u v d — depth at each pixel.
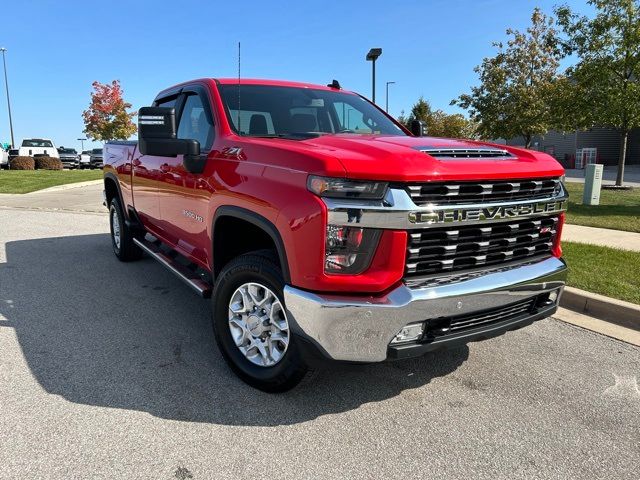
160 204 4.66
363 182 2.56
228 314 3.36
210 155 3.59
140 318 4.52
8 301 4.98
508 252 3.05
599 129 35.03
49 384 3.29
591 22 13.71
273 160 2.94
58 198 14.40
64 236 8.46
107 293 5.24
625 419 2.97
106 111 40.88
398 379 3.43
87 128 41.53
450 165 2.73
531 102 19.06
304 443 2.71
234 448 2.65
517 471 2.51
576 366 3.64
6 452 2.58
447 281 2.73
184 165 3.72
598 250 6.73
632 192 14.88
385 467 2.52
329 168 2.56
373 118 4.50
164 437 2.73
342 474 2.46
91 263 6.51
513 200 2.98
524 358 3.77
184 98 4.47
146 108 3.41
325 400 3.15
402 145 2.96
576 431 2.85
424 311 2.62
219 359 3.69
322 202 2.58
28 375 3.42
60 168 30.56
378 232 2.58
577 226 8.94
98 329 4.25
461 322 2.85
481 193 2.80
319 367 2.79
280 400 3.13
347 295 2.63
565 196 3.31
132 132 42.00
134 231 5.71
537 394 3.25
